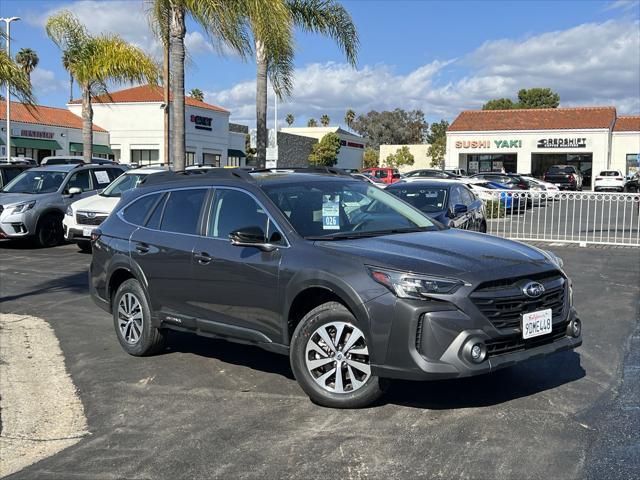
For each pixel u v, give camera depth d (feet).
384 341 15.14
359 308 15.39
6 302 30.58
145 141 162.20
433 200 39.50
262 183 19.07
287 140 194.18
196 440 15.05
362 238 17.60
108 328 25.79
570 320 16.70
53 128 144.77
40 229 49.37
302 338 16.56
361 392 15.98
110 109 163.22
